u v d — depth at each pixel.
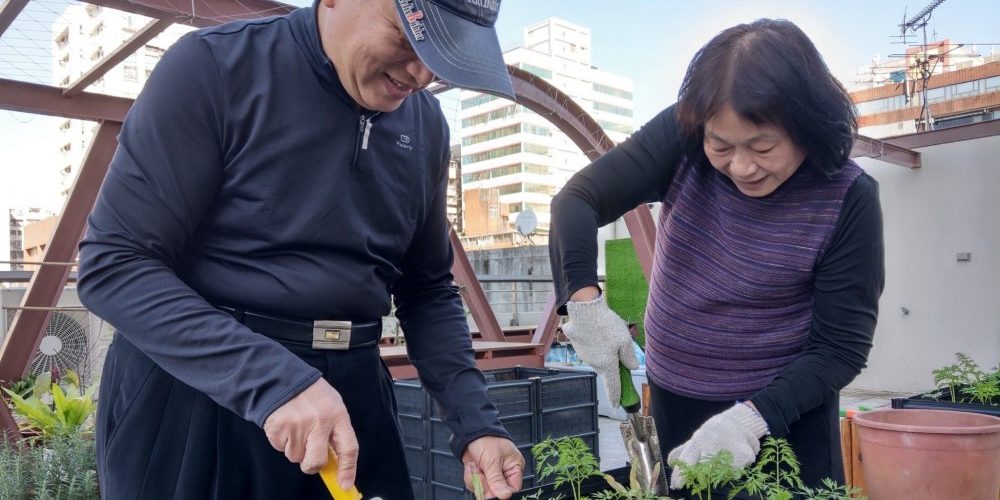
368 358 1.39
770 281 1.50
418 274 1.59
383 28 1.11
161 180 1.13
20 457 3.21
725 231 1.53
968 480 1.49
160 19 4.61
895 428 1.55
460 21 1.12
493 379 4.45
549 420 3.75
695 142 1.46
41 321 5.78
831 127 1.26
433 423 3.60
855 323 1.45
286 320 1.25
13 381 5.70
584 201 1.57
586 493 1.41
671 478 1.41
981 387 2.59
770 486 1.23
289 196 1.24
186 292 1.11
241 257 1.24
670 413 1.74
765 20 1.32
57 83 5.45
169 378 1.20
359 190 1.31
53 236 5.68
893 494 1.57
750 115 1.23
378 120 1.33
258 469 1.24
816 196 1.43
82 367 6.31
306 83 1.24
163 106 1.15
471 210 35.47
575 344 1.45
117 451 1.20
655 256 1.77
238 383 1.04
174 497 1.19
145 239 1.12
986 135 8.77
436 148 1.49
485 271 15.11
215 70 1.19
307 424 1.01
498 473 1.37
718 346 1.61
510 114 11.98
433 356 1.53
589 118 7.75
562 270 1.52
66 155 12.05
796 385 1.42
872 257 1.43
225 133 1.20
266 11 5.04
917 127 14.62
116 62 5.07
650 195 1.65
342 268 1.30
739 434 1.34
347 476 1.01
